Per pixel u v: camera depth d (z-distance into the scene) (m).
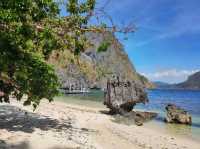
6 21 12.48
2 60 13.55
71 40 15.82
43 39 14.65
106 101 28.53
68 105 34.53
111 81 28.72
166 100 77.50
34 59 14.67
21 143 12.47
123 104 28.36
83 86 73.00
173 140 18.84
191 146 17.44
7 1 12.01
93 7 15.26
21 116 20.23
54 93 16.48
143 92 30.58
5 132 14.23
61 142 13.59
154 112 34.97
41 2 13.28
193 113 39.53
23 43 13.63
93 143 14.74
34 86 15.51
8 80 15.06
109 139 16.53
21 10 12.55
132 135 18.88
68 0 15.05
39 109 25.41
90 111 29.73
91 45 16.47
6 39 13.09
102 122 22.69
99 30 15.64
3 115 19.89
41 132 15.38
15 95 15.88
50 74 15.46
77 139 14.99
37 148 12.09
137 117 28.05
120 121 24.75
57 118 21.59
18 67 14.53
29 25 13.36
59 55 17.41
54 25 14.96
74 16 15.25
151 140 18.03
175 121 27.12
